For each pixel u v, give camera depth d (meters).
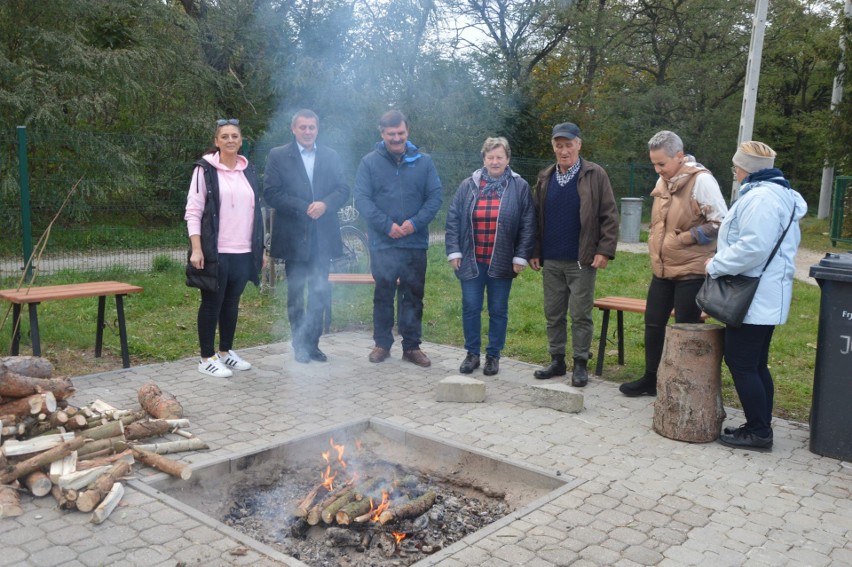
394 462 4.23
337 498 3.43
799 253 16.91
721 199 4.88
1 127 14.23
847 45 20.31
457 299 9.43
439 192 6.04
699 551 3.08
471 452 4.14
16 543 2.97
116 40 16.39
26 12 15.47
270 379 5.63
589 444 4.36
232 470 3.91
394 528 3.35
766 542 3.18
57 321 7.30
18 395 3.82
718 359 4.42
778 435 4.63
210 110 18.59
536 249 5.82
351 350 6.67
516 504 3.71
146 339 6.88
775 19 30.22
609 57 28.66
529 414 4.92
